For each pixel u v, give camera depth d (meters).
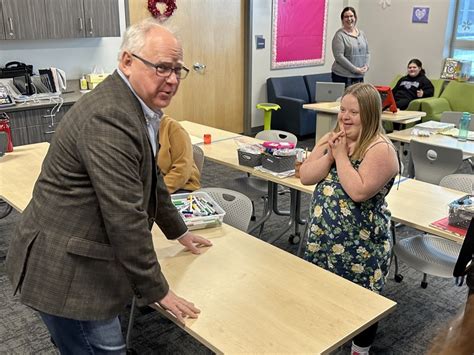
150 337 2.54
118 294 1.49
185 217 2.13
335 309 1.56
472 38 7.04
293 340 1.41
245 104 7.07
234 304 1.58
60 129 1.40
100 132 1.32
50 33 4.65
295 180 3.04
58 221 1.40
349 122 2.04
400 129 5.25
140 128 1.40
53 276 1.40
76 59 5.20
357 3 8.09
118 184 1.33
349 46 6.13
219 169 5.53
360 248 2.09
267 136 4.05
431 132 4.27
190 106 6.47
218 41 6.52
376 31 7.97
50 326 1.53
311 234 2.20
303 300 1.61
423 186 2.92
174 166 2.89
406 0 7.47
